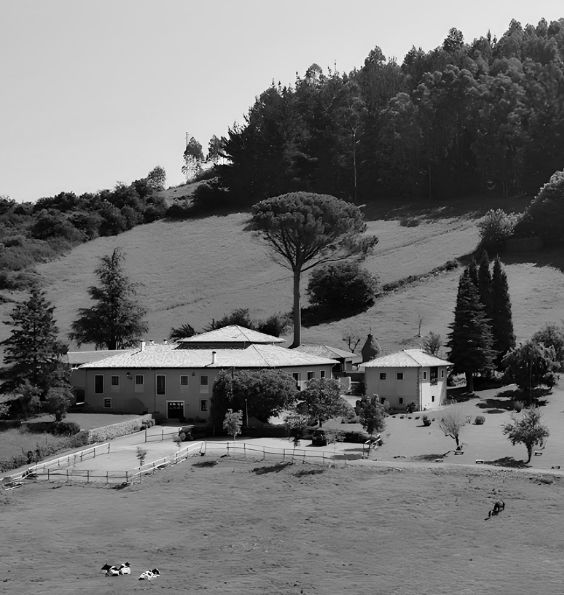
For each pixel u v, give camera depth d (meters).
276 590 59.16
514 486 76.62
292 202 156.00
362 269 175.00
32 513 77.38
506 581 59.28
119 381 116.88
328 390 98.00
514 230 187.62
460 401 120.12
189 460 89.56
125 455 93.44
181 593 59.12
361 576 61.19
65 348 111.12
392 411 114.94
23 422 103.25
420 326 153.88
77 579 62.72
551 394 116.00
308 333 163.75
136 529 72.88
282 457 88.56
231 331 128.88
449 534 68.19
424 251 197.62
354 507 74.50
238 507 76.38
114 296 163.12
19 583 62.19
